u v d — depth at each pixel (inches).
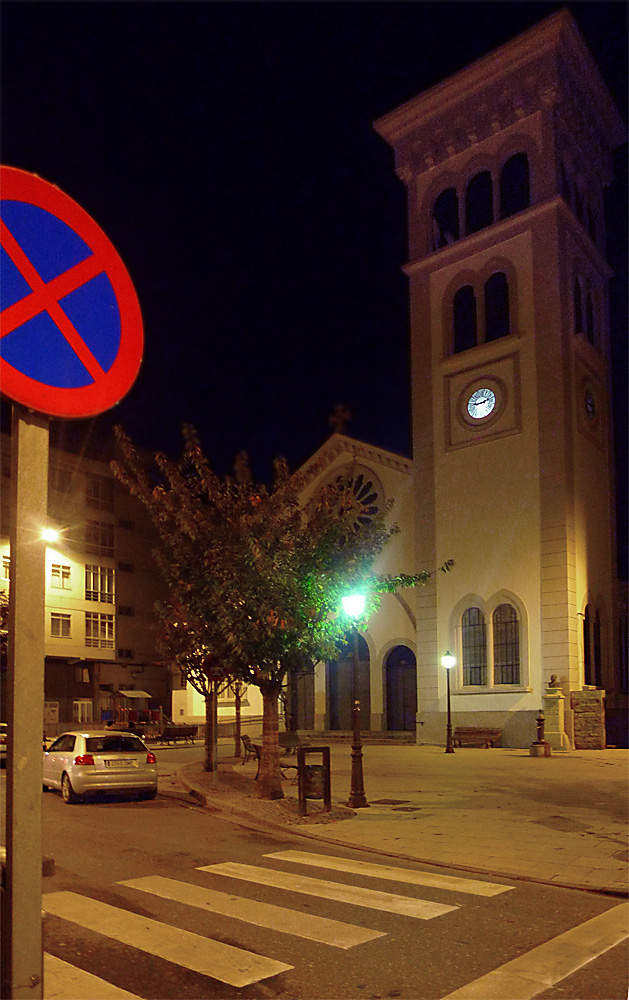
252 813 516.1
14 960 100.7
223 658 585.9
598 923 276.8
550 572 1211.2
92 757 597.3
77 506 1823.3
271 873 352.8
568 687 1170.6
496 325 1349.7
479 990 211.2
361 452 1478.8
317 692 1498.5
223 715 1750.7
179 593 589.0
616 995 207.9
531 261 1306.6
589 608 1274.6
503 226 1342.3
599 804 568.7
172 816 532.1
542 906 299.9
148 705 1932.8
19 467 106.5
